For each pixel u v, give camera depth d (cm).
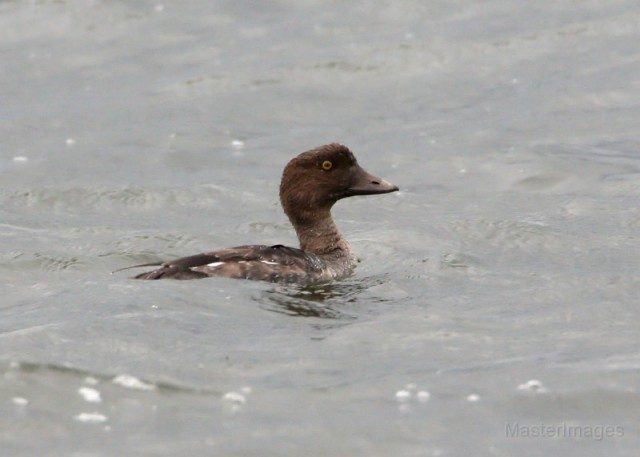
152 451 1045
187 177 2148
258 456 1038
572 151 2202
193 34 2927
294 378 1186
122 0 3102
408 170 2164
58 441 1062
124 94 2606
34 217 1903
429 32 2892
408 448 1052
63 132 2409
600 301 1435
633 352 1253
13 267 1612
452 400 1139
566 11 3002
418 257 1652
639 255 1641
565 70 2639
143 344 1257
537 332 1323
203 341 1271
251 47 2848
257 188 2080
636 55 2697
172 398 1140
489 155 2206
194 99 2566
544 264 1612
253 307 1380
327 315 1370
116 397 1141
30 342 1255
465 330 1327
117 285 1446
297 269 1501
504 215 1873
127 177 2138
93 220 1895
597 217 1841
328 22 2983
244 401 1134
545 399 1139
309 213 1622
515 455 1041
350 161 1627
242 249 1512
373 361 1230
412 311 1395
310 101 2548
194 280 1453
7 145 2338
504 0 3098
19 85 2661
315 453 1044
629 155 2173
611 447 1054
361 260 1655
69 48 2855
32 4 3075
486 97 2527
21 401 1129
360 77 2655
